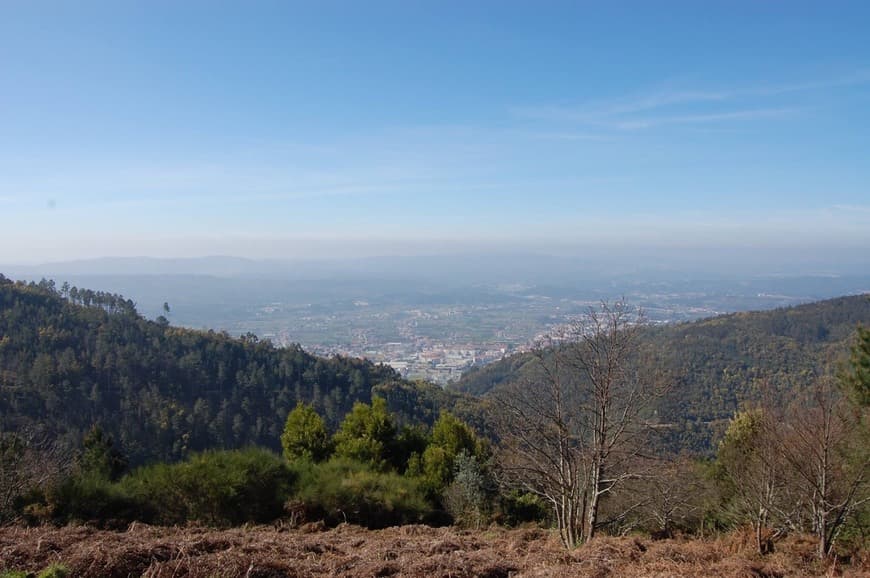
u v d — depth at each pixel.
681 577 6.70
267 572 6.24
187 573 5.98
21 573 5.53
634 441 9.01
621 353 9.16
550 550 8.39
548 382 9.48
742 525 12.12
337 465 14.05
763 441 10.30
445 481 16.73
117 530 9.91
